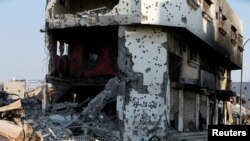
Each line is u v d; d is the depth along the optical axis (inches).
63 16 868.0
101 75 930.7
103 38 935.7
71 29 866.1
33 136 526.3
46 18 879.7
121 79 799.7
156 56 807.1
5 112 546.6
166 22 802.2
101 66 933.8
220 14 1185.4
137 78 797.9
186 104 951.0
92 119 776.9
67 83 930.7
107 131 753.6
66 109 821.2
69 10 951.0
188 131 935.7
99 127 754.2
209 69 1221.7
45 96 855.1
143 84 799.1
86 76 936.3
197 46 1034.1
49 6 882.8
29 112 817.5
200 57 1098.7
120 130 779.4
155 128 789.2
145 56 804.0
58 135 656.4
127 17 792.3
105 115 815.1
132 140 780.0
